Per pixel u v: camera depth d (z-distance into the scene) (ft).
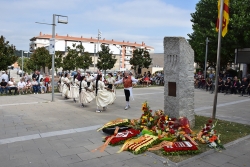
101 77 32.22
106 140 18.75
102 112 31.63
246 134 21.38
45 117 27.91
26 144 18.30
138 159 15.57
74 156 15.98
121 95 50.93
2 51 67.36
